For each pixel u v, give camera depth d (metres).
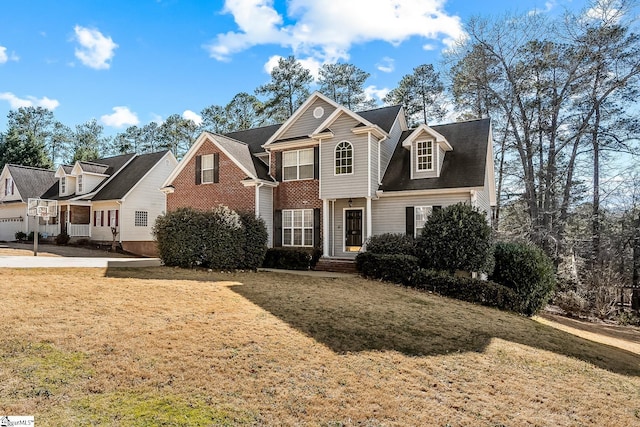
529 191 25.89
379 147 17.92
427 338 7.63
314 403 4.80
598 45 23.33
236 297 9.19
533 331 9.74
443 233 13.55
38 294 8.12
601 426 5.01
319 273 15.12
